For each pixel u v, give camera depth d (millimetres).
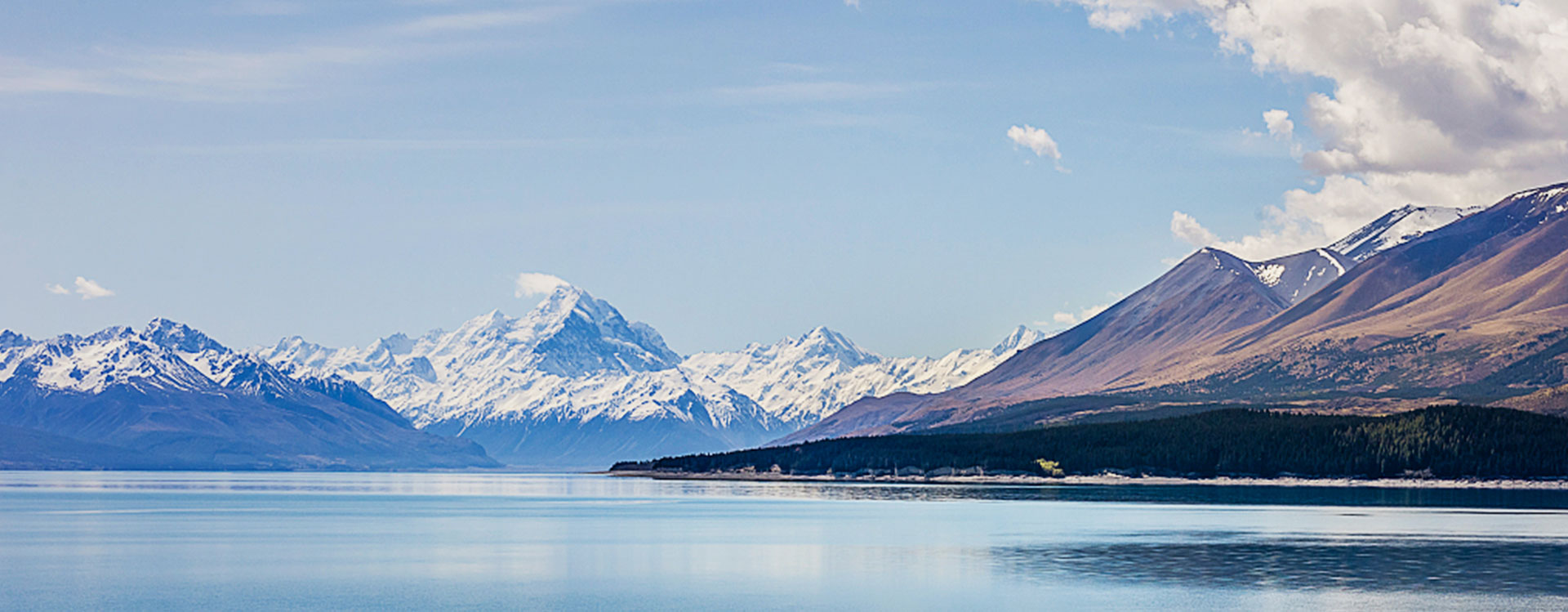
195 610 134875
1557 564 166125
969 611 131875
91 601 141500
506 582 155875
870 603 137750
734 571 165000
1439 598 137750
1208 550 185625
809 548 193375
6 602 140500
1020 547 192750
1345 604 134375
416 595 145250
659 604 138375
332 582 156125
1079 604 135625
